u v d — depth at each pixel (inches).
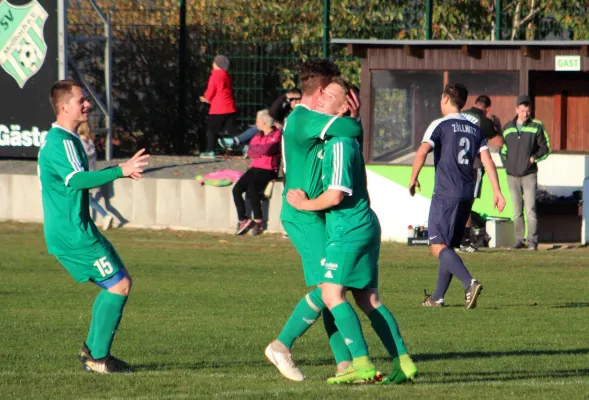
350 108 727.1
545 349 901.2
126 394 677.3
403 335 983.0
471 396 663.1
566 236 2075.5
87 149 1902.1
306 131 722.8
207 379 740.0
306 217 738.8
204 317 1104.2
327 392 676.1
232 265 1587.1
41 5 2134.6
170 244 1839.3
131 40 2484.0
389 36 2396.7
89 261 770.2
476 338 965.8
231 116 2253.9
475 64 1937.7
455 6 2511.1
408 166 1924.2
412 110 1963.6
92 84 2412.6
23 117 2158.0
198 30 2432.3
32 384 714.8
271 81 2384.4
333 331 748.6
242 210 1979.6
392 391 682.2
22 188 2101.4
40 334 977.5
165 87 2481.5
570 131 2178.9
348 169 697.6
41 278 1427.2
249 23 2393.0
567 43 1882.4
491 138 1825.8
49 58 2140.7
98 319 773.3
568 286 1391.5
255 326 1040.8
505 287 1379.2
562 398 658.8
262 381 733.9
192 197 2041.1
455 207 1148.5
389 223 1943.9
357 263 707.4
